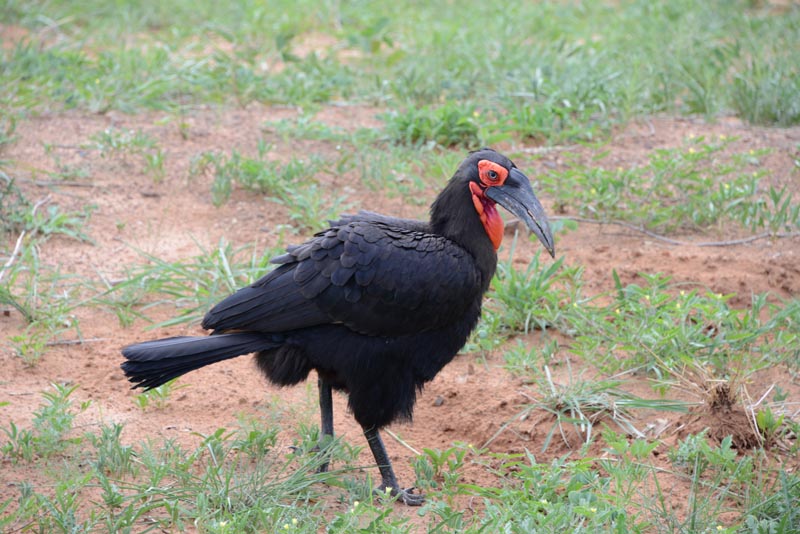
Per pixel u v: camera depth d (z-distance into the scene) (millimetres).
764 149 15109
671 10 21969
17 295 11742
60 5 22000
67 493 8219
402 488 8945
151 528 7840
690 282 12219
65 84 17297
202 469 8883
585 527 7906
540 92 17141
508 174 9016
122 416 9781
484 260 9062
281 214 14039
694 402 10008
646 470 8805
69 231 13008
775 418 9484
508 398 10312
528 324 11641
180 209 14078
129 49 19453
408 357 8797
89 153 15320
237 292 8727
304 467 8578
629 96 16359
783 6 23344
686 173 13906
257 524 7953
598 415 9906
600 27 22109
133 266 12570
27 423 9461
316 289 8516
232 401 10219
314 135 15867
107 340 11195
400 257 8570
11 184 13070
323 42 21406
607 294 11430
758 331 10766
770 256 13133
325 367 8812
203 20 21906
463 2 23750
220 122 16734
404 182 14867
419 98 17641
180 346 8414
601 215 14078
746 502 8250
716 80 18016
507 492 8109
